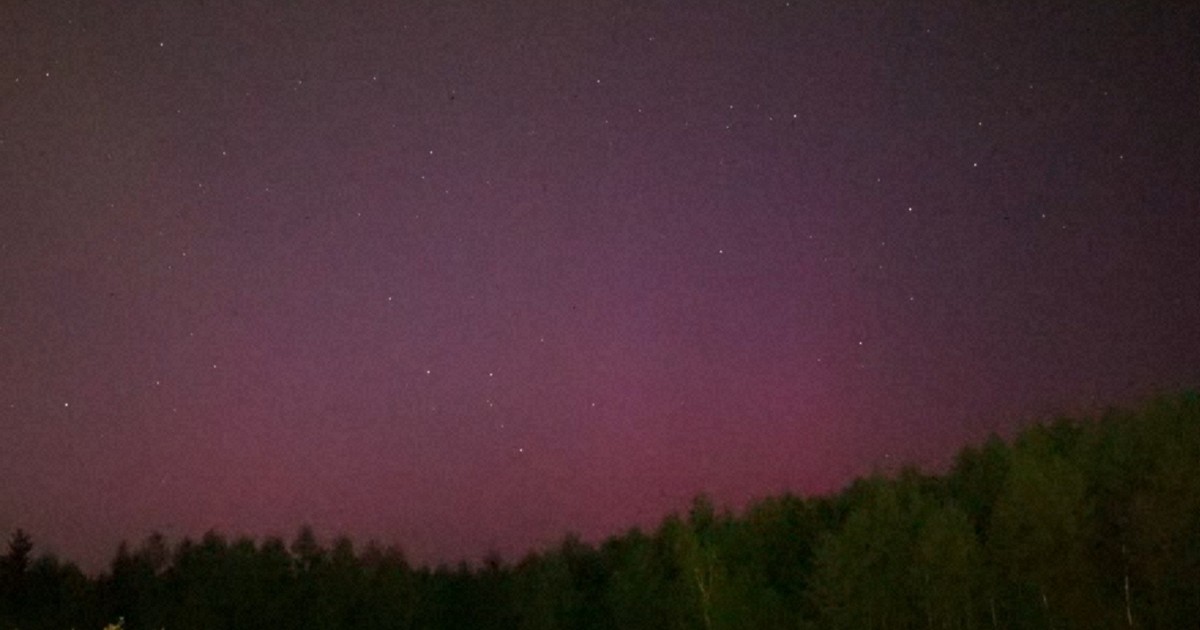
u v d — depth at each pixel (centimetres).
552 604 3403
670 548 3216
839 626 2714
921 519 2791
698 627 2977
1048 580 2583
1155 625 2436
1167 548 2452
